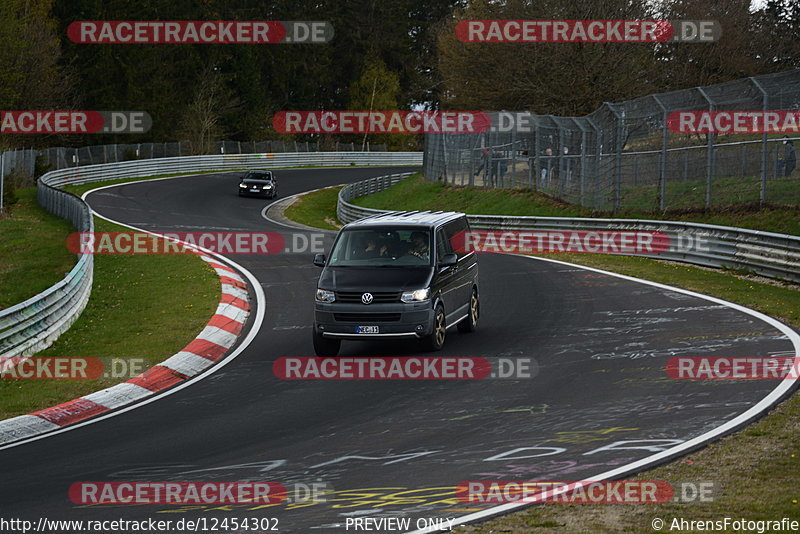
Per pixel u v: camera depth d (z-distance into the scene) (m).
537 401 38.62
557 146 137.25
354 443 33.88
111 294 76.62
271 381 46.03
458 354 49.12
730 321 53.31
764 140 88.38
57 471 32.47
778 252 72.38
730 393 37.41
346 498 27.39
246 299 73.69
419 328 48.34
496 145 148.62
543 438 32.94
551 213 122.19
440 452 31.97
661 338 50.00
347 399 41.22
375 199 188.50
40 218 134.75
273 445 34.34
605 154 111.69
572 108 176.75
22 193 172.00
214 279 81.69
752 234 76.00
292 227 140.25
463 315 54.50
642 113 104.38
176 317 65.12
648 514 24.30
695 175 116.50
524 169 149.12
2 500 29.16
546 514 24.73
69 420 41.53
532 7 185.75
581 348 48.84
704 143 119.56
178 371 50.12
